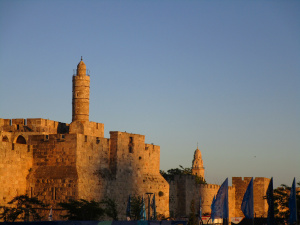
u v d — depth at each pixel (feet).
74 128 511.40
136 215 494.59
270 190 367.25
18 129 500.33
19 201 435.94
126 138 502.38
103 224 358.02
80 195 448.65
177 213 607.37
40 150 460.96
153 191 532.32
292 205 369.09
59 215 444.14
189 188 616.80
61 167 454.40
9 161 440.04
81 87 533.55
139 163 516.73
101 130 544.21
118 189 489.67
